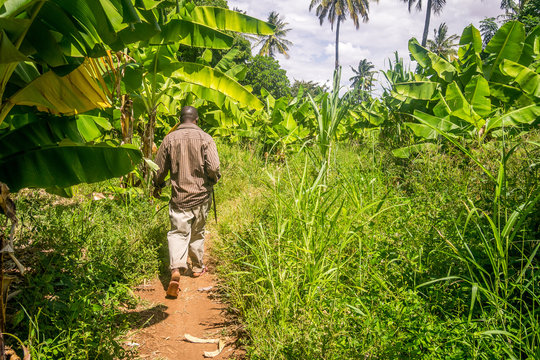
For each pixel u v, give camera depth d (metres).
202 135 3.77
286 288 2.84
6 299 2.11
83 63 2.70
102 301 2.60
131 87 4.84
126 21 2.19
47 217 3.35
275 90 46.62
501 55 6.26
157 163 3.77
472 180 3.75
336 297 2.65
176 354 2.69
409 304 2.44
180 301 3.49
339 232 3.18
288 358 2.22
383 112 9.13
